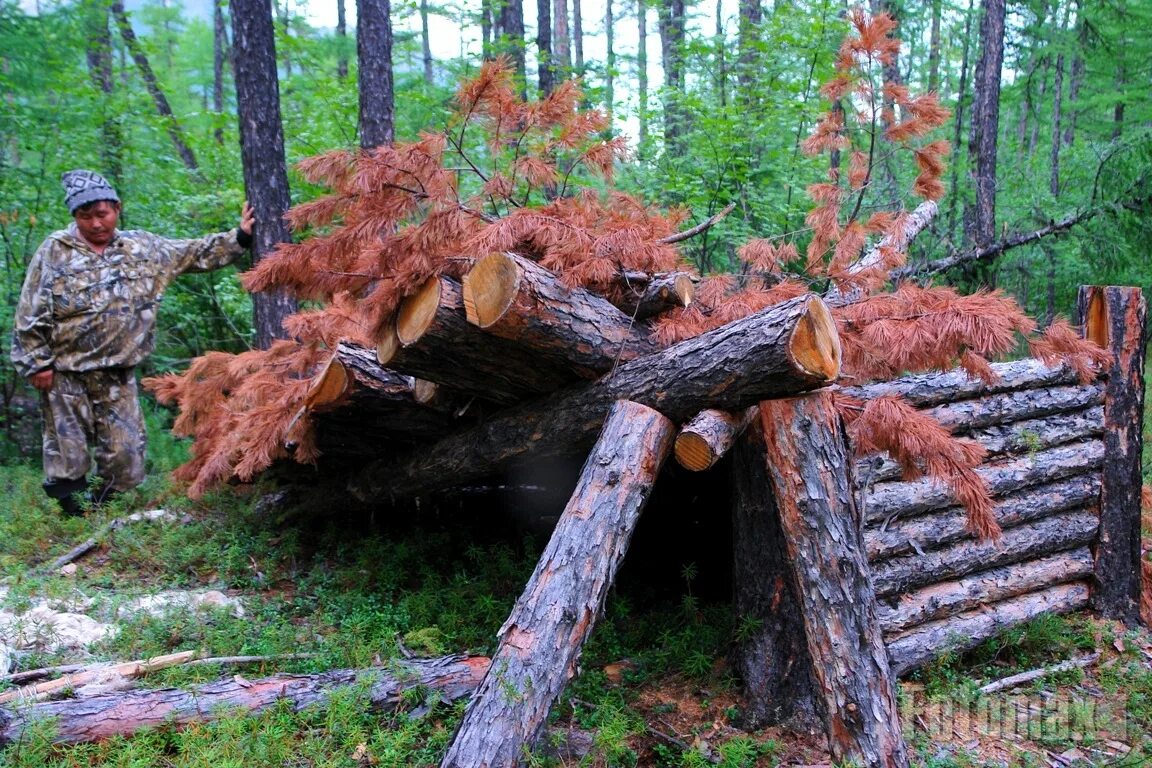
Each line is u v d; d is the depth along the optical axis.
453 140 3.62
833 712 3.11
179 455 7.21
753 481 3.39
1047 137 20.75
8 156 8.14
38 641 3.46
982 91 9.67
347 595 4.23
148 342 5.82
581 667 3.62
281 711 2.96
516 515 5.12
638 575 4.60
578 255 3.24
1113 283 9.70
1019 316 3.24
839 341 3.02
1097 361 4.50
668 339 3.34
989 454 4.28
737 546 3.52
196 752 2.72
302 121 9.73
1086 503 4.57
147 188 8.80
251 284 3.76
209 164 10.14
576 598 2.82
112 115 8.40
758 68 9.19
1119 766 3.22
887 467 3.91
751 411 3.28
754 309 3.49
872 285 4.20
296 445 4.60
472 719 2.65
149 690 2.97
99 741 2.77
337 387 3.94
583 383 3.44
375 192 3.28
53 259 5.43
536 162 3.66
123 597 4.00
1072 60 18.53
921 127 4.50
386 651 3.61
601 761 2.98
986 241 9.49
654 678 3.63
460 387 3.62
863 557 3.26
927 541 3.96
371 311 3.44
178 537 4.94
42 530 5.15
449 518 5.17
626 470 3.03
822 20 8.63
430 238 3.18
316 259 3.60
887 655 3.36
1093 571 4.59
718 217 4.36
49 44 8.27
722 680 3.55
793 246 4.21
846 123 5.06
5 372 7.86
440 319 3.13
